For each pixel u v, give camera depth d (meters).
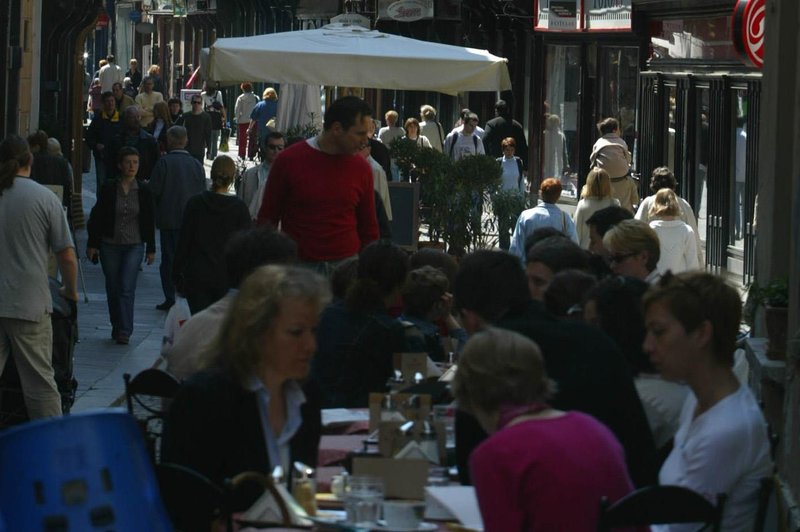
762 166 29.62
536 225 45.38
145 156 64.12
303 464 15.79
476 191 48.44
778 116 28.22
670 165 67.88
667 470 15.82
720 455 15.45
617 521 13.41
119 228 41.84
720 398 15.72
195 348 21.48
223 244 37.19
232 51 44.91
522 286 17.55
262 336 15.16
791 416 22.19
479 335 13.92
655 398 17.72
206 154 125.56
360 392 21.23
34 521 12.17
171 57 180.62
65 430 12.45
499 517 13.28
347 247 29.20
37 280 28.28
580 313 19.03
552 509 13.20
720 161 60.56
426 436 17.23
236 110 116.62
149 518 12.78
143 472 12.91
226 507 14.60
